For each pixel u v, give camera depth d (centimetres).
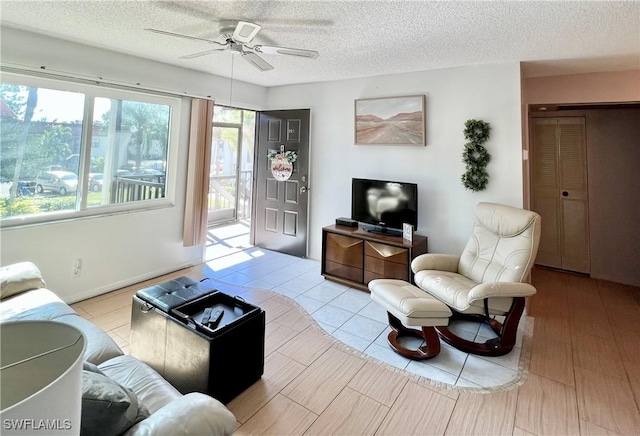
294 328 268
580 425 168
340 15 215
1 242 258
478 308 231
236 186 693
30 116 273
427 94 350
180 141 382
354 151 408
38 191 283
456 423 170
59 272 292
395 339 247
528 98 353
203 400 110
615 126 386
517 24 222
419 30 237
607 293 353
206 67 367
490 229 283
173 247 390
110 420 91
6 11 222
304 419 171
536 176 436
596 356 232
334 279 372
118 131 331
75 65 285
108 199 330
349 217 417
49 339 61
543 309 313
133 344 212
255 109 473
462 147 332
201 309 201
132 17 229
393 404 183
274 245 488
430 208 354
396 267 324
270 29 240
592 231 405
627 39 246
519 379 206
